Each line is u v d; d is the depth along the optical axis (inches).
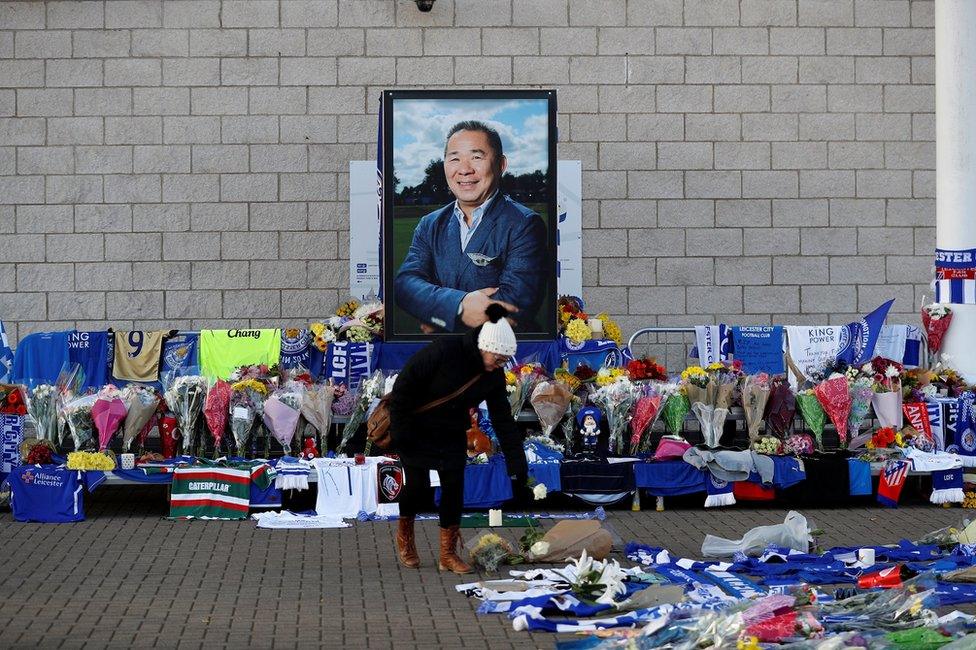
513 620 265.4
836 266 563.2
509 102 470.0
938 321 479.5
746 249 560.4
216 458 413.4
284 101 551.8
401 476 402.6
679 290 558.6
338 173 553.0
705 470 411.5
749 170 560.7
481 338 306.7
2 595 291.1
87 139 548.1
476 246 468.1
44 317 547.5
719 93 560.4
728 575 311.0
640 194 558.3
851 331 475.8
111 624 264.8
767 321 560.7
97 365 458.0
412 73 553.6
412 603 285.3
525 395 431.2
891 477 419.8
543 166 470.9
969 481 436.5
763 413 429.4
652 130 558.6
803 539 337.7
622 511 413.1
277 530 377.1
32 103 546.9
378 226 550.3
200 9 550.0
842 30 563.8
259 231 551.5
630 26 557.9
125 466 398.3
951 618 254.7
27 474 394.0
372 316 466.6
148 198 550.0
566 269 556.7
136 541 359.6
